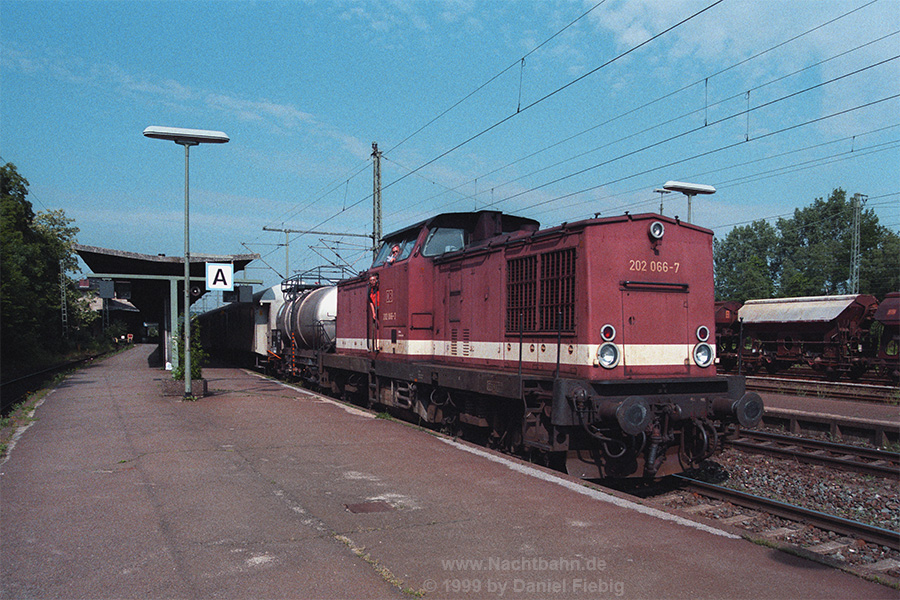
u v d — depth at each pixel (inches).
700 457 301.1
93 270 889.5
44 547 187.5
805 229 2554.1
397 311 450.3
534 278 324.8
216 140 532.7
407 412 472.7
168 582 162.7
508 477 275.6
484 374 334.3
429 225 435.8
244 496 242.7
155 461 302.7
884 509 288.4
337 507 229.3
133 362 1302.9
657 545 193.9
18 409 498.9
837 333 843.4
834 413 510.0
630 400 263.9
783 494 316.5
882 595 160.7
